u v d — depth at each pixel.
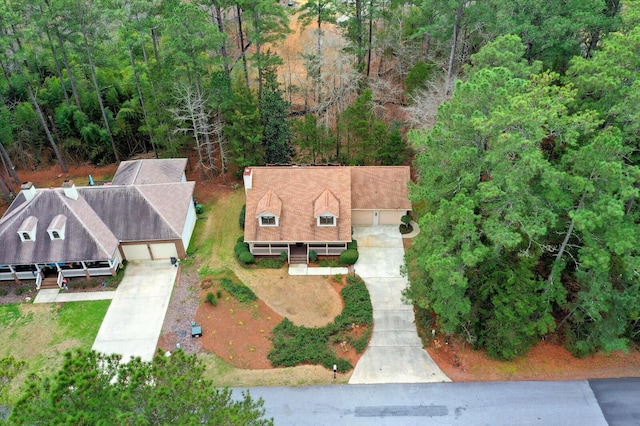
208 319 30.73
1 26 37.75
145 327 30.39
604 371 27.42
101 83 47.25
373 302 32.28
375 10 47.31
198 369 17.67
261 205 35.31
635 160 26.12
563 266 25.78
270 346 29.08
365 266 35.28
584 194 23.03
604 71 25.83
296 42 56.31
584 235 23.70
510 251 26.66
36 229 33.22
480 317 28.05
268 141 42.34
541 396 26.05
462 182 25.56
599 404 25.59
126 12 38.34
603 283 25.05
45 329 30.41
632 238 22.34
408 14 50.75
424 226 24.98
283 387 26.62
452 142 25.34
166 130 42.06
